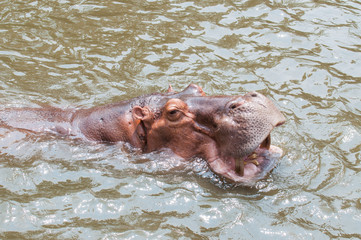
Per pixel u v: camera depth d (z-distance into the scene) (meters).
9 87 10.15
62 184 7.53
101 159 7.91
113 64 11.21
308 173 7.75
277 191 7.34
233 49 11.88
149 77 10.72
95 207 7.11
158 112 7.68
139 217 6.96
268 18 13.30
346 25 13.05
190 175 7.51
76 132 8.29
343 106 9.89
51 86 10.30
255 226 6.79
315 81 10.74
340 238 6.59
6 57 11.32
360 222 6.87
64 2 13.99
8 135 8.20
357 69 11.22
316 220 6.89
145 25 12.91
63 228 6.73
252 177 7.45
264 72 11.01
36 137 8.23
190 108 7.46
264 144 7.55
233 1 14.19
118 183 7.54
